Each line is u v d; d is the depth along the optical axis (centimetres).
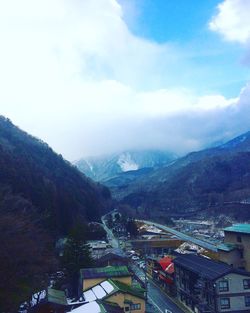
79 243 5234
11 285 2948
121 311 3425
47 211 7156
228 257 5012
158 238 10181
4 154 8950
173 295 4959
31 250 3294
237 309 3762
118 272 4456
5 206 3694
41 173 10681
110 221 12556
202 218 15425
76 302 3688
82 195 12519
